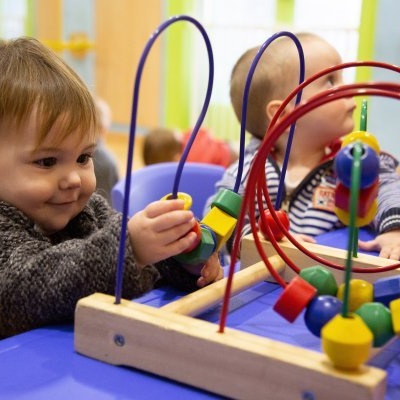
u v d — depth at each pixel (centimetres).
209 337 48
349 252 45
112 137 399
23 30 425
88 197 73
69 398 47
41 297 58
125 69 383
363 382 43
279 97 123
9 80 67
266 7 309
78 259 58
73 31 399
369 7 217
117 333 52
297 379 45
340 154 48
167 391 48
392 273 67
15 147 67
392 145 219
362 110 65
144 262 60
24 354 53
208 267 67
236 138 336
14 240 64
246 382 47
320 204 116
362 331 43
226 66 333
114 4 379
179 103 360
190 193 141
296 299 49
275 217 67
